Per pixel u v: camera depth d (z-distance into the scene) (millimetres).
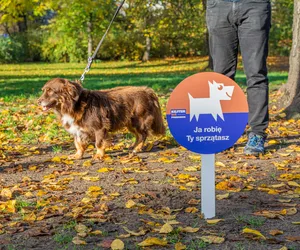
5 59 18672
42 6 11281
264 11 3217
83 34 18656
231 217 2291
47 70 14898
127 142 4094
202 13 14891
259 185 2787
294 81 5336
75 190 2822
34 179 3104
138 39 18844
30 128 4820
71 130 3568
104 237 2113
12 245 2049
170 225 2141
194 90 2184
